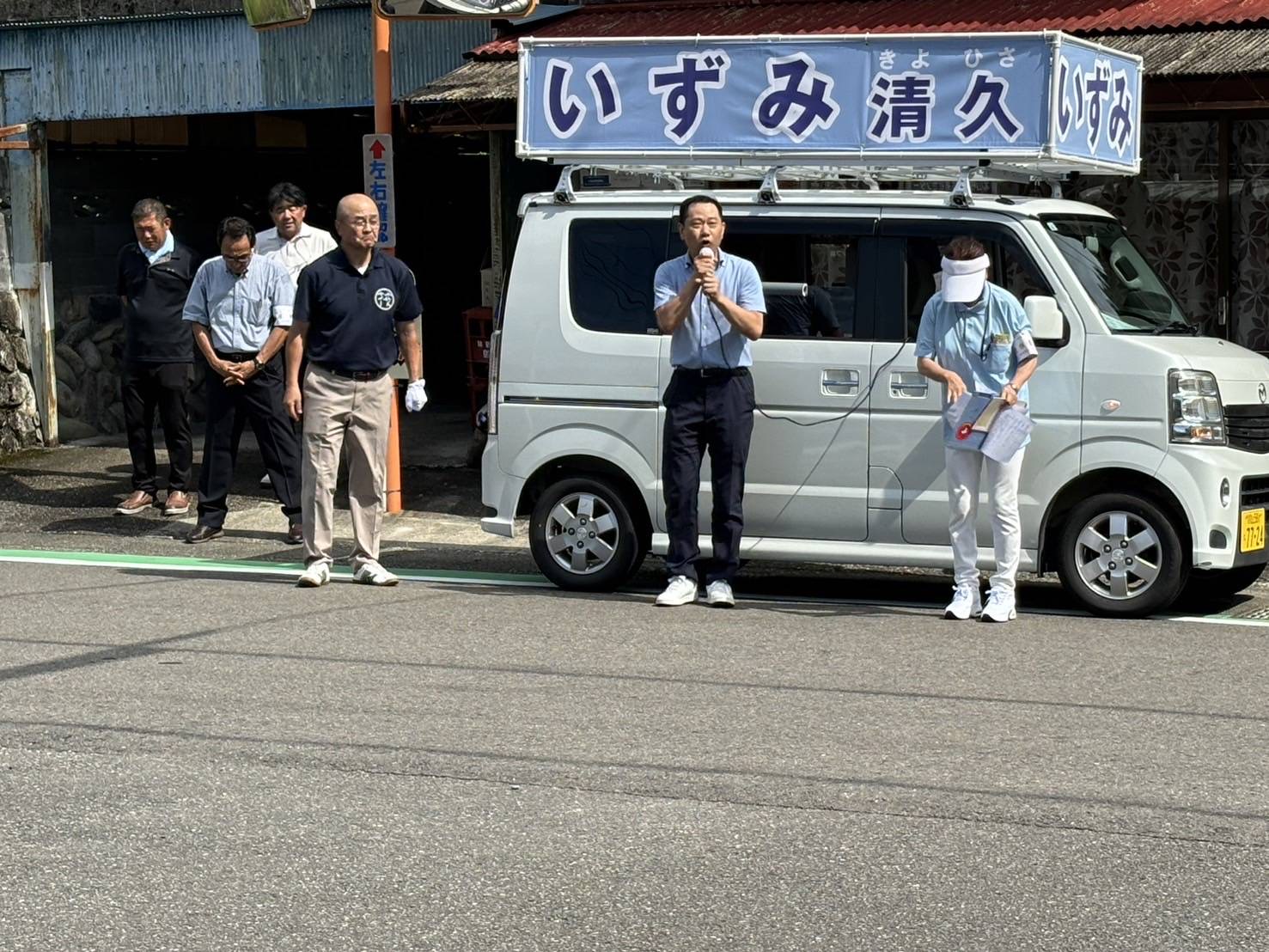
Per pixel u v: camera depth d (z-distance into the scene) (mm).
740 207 9180
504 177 13531
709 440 9031
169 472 13992
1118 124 9328
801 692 7062
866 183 10289
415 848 5176
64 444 15664
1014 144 8562
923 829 5340
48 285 15422
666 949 4430
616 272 9430
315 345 9695
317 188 17172
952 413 8531
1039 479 8727
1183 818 5438
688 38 9070
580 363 9438
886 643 8070
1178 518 8602
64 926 4582
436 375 17938
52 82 15203
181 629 8320
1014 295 8773
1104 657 7734
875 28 12359
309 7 12695
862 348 8969
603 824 5391
